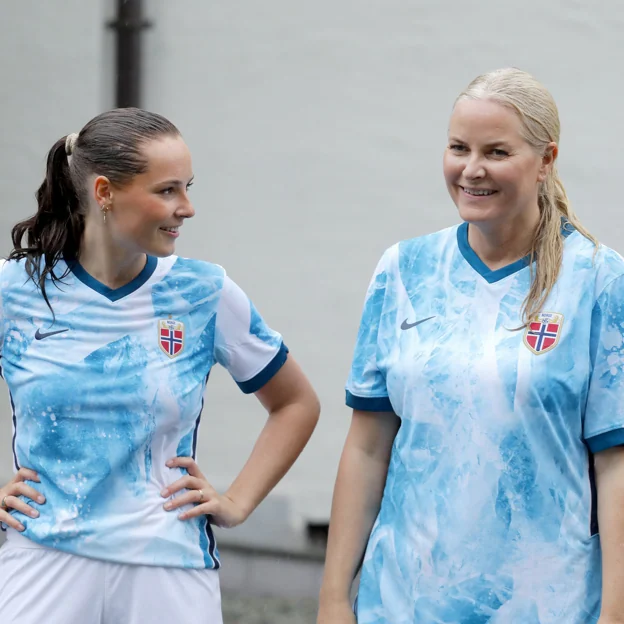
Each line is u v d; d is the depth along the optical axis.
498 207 6.29
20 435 7.07
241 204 13.30
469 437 6.37
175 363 7.11
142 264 7.15
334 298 13.07
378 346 6.85
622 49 12.23
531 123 6.18
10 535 7.04
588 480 6.43
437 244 6.86
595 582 6.36
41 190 7.15
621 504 6.27
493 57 12.52
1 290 7.17
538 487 6.30
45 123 13.88
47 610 6.83
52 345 7.03
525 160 6.20
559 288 6.41
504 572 6.33
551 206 6.55
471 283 6.62
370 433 6.95
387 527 6.68
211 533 7.32
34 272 7.12
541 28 12.39
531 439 6.29
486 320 6.50
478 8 12.51
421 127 12.74
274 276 13.23
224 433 13.38
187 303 7.22
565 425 6.32
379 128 12.85
